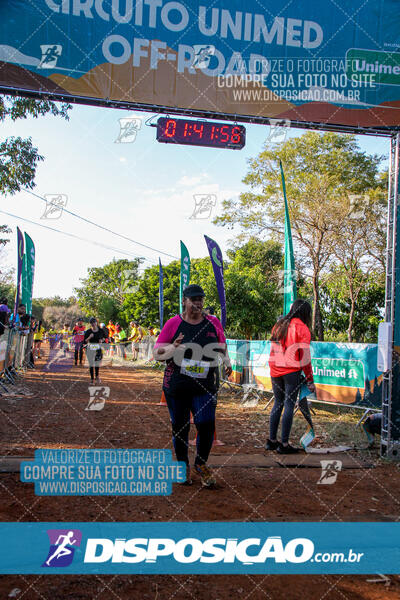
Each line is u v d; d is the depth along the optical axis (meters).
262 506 3.46
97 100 5.25
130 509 3.29
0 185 12.42
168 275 42.75
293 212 22.50
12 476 3.89
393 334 5.32
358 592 2.34
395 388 5.23
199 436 3.91
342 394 7.90
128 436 5.61
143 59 5.30
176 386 3.94
